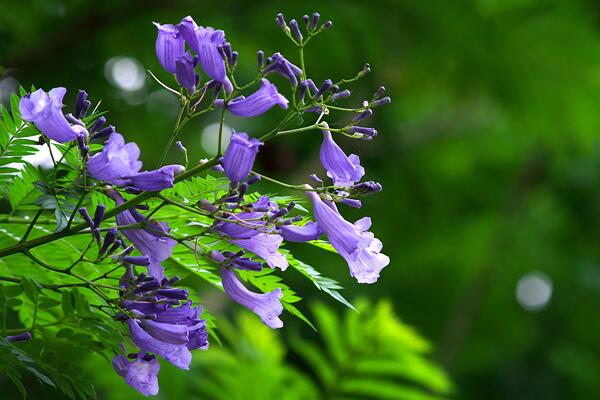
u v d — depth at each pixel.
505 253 16.89
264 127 11.98
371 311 7.77
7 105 8.23
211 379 8.23
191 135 12.43
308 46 10.78
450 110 16.12
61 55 9.49
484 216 17.53
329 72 10.96
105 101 9.73
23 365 3.36
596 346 18.00
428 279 16.53
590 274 17.61
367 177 13.62
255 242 3.55
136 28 10.15
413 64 12.02
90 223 3.30
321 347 12.79
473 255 16.75
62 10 9.91
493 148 17.61
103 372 6.48
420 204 14.61
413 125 16.59
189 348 3.38
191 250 3.88
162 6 9.87
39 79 9.32
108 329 3.47
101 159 3.19
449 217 16.66
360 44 10.91
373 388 7.57
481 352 17.05
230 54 3.30
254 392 7.48
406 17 10.95
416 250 15.81
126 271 3.42
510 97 12.43
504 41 11.57
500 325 17.53
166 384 7.15
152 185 3.22
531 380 17.11
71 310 3.46
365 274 3.52
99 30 9.55
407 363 7.47
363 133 3.43
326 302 13.40
